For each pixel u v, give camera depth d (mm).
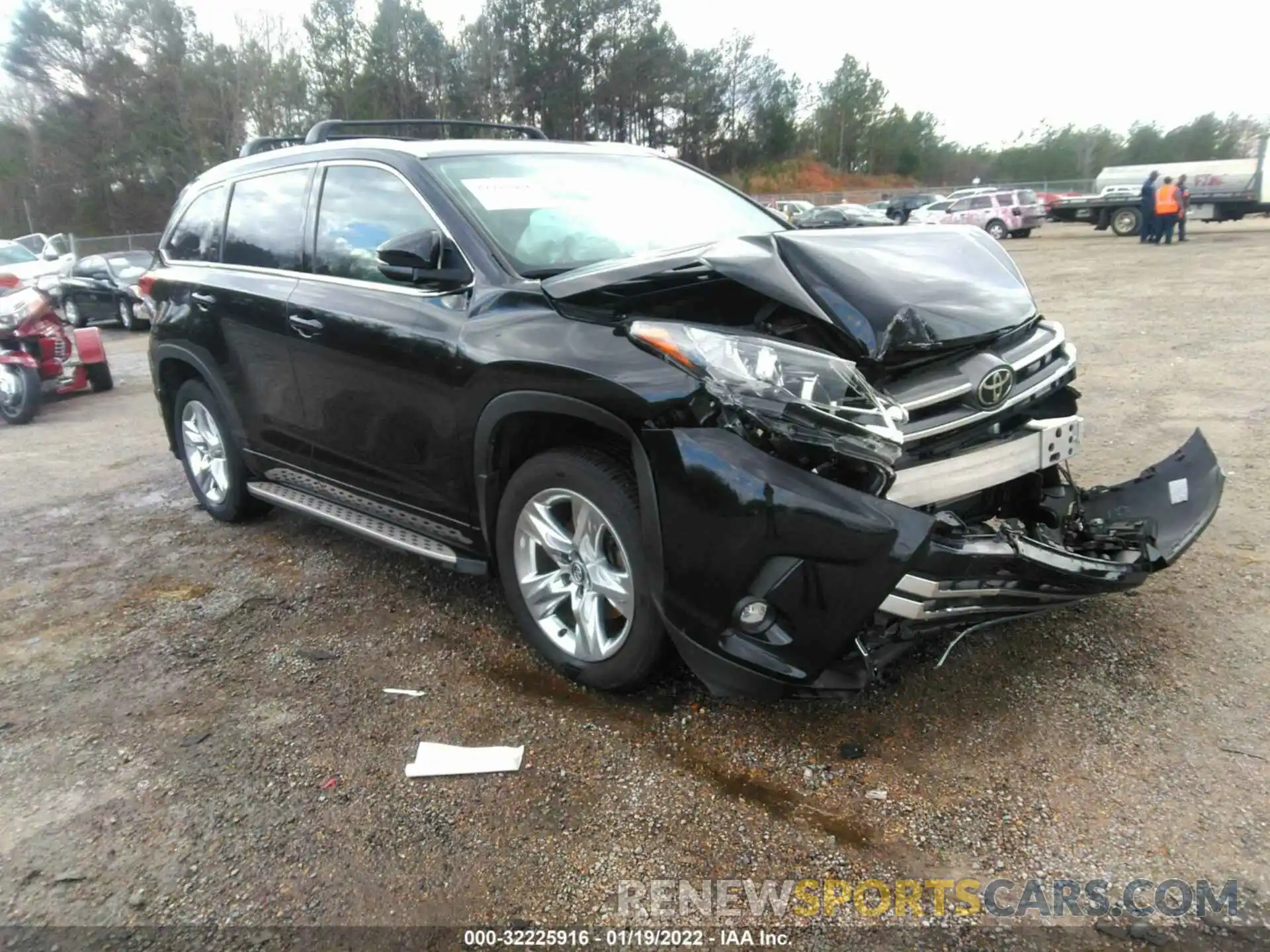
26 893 2340
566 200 3650
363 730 2996
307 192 4086
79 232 55250
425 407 3355
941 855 2312
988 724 2812
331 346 3734
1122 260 19016
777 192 69125
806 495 2381
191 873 2387
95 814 2639
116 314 17828
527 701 3111
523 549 3199
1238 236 24109
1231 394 6484
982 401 2768
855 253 2938
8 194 55250
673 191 4043
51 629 3891
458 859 2393
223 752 2912
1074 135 77875
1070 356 3154
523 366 2895
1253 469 4848
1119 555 3012
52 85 54938
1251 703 2830
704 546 2527
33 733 3082
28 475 6520
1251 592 3516
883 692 3008
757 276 2723
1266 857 2229
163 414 5320
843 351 2656
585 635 3068
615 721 2961
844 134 81312
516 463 3266
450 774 2732
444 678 3303
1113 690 2945
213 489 5141
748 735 2838
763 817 2482
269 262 4254
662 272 2842
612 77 57594
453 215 3381
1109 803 2449
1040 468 2969
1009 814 2434
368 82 53062
